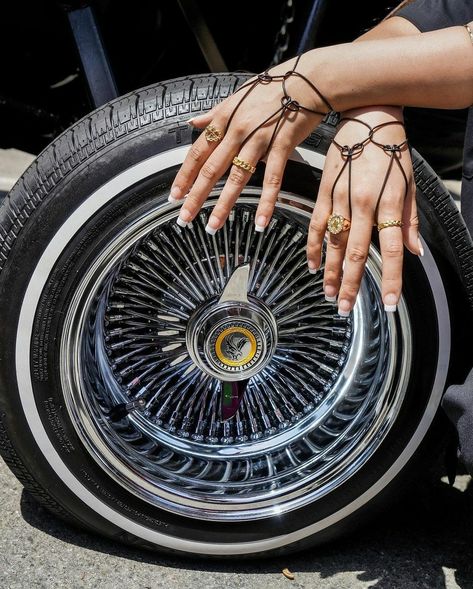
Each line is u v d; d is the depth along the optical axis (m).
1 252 1.27
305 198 1.28
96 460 1.36
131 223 1.26
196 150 1.17
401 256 1.13
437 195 1.32
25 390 1.31
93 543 1.48
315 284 1.40
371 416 1.42
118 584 1.40
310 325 1.43
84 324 1.31
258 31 1.68
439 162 1.86
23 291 1.27
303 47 1.52
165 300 1.37
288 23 1.58
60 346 1.30
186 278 1.36
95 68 1.49
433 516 1.61
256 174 1.25
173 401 1.45
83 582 1.39
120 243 1.27
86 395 1.34
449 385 1.40
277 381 1.48
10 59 1.75
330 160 1.17
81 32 1.49
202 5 1.63
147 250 1.34
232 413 1.46
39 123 1.79
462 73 1.15
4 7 1.64
